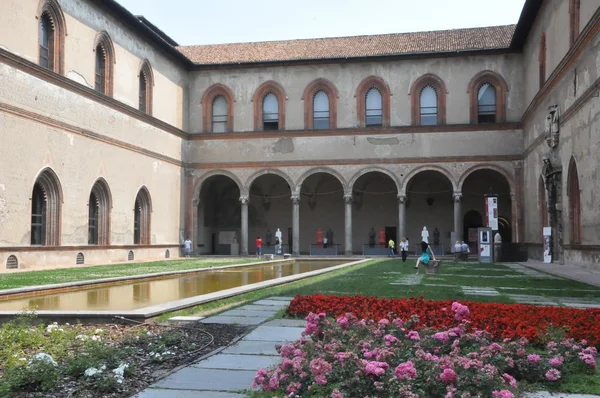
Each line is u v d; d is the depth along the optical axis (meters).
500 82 42.44
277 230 49.25
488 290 16.81
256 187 51.50
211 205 51.22
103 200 34.25
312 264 34.72
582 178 26.50
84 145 32.03
